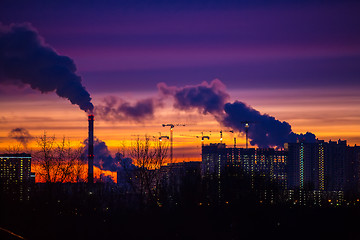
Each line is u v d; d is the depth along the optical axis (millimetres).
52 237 171875
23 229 174500
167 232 186000
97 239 174375
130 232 180875
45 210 181750
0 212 177125
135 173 193750
